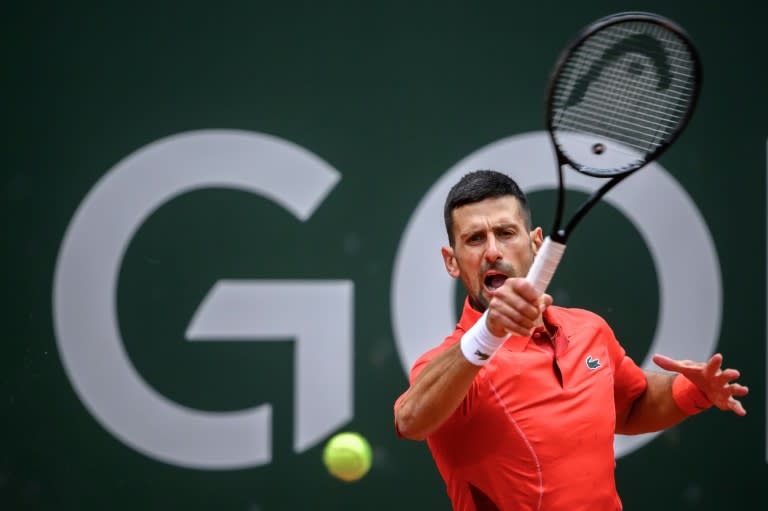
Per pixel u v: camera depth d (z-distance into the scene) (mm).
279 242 16906
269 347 16828
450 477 8383
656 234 17062
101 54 17016
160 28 17047
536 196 17047
